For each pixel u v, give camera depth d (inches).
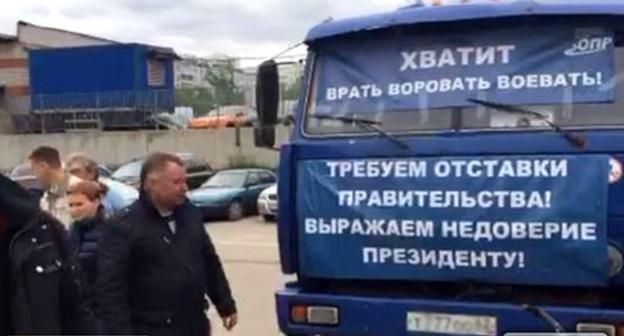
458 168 185.0
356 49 206.4
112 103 1454.2
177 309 173.9
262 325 346.6
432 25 197.6
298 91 211.3
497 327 179.8
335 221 196.1
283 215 203.0
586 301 180.2
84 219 193.6
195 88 1513.3
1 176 111.3
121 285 169.6
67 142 1382.9
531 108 186.2
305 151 201.5
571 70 185.8
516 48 191.2
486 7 192.7
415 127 194.7
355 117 201.2
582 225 174.6
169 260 173.0
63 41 1994.3
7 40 1831.9
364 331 192.2
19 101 1539.1
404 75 199.6
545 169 178.4
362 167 193.6
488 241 181.9
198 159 1050.1
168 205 173.9
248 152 1293.1
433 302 185.8
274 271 511.5
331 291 201.9
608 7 183.2
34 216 113.0
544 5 188.2
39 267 112.1
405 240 188.9
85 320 121.2
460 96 192.9
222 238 726.5
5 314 112.6
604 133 175.9
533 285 181.0
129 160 1274.6
